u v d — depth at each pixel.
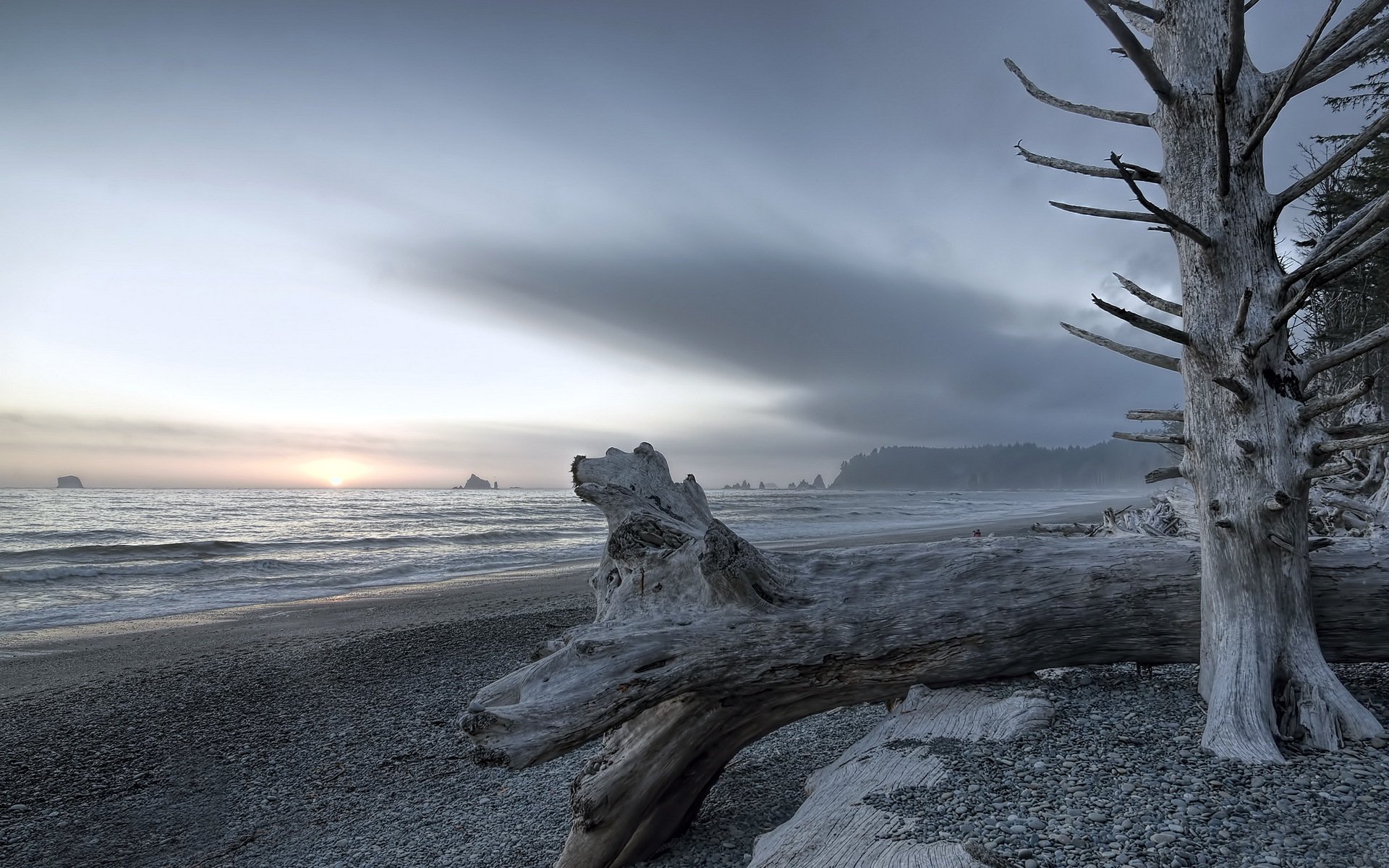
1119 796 2.94
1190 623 4.32
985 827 2.78
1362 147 3.26
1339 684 3.46
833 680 4.33
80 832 5.73
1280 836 2.55
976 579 4.50
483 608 15.73
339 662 10.93
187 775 6.81
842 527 46.12
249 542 31.25
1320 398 3.50
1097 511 59.62
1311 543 4.12
